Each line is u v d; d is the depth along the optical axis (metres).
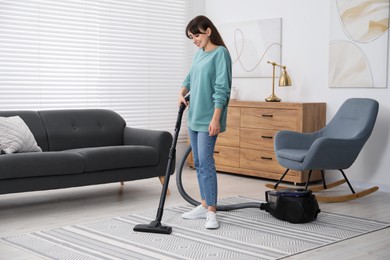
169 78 6.58
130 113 6.20
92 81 5.86
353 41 5.30
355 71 5.30
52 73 5.55
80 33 5.74
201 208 3.89
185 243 3.26
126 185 5.30
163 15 6.48
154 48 6.41
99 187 5.18
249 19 6.28
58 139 4.82
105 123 5.16
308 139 5.08
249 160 5.74
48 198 4.64
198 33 3.58
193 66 3.64
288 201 3.79
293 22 5.85
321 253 3.09
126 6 6.11
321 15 5.60
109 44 5.98
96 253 3.05
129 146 4.64
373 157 5.24
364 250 3.16
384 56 5.10
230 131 5.91
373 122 4.71
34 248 3.15
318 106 5.47
